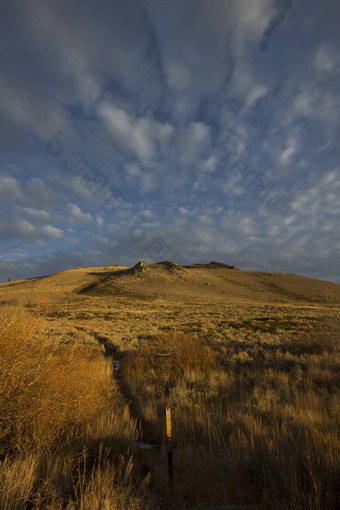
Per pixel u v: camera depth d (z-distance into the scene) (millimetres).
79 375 4645
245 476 3246
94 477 3119
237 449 3754
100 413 4961
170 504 2826
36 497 2633
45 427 3541
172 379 8461
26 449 3277
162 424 5180
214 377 8523
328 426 4520
